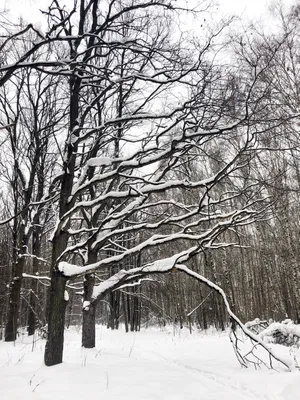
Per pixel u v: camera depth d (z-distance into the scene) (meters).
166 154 6.88
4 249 21.52
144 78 7.04
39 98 15.73
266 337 9.90
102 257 19.98
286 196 13.71
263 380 5.69
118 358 7.74
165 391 5.10
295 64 12.88
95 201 7.12
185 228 7.26
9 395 4.76
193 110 7.48
